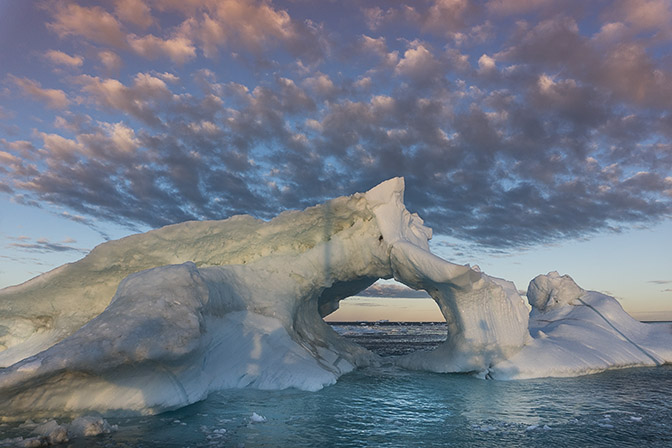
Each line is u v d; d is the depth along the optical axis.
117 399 6.91
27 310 11.76
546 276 18.02
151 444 5.51
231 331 9.98
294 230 12.53
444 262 11.17
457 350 12.16
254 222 11.95
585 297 17.05
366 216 13.02
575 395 9.13
